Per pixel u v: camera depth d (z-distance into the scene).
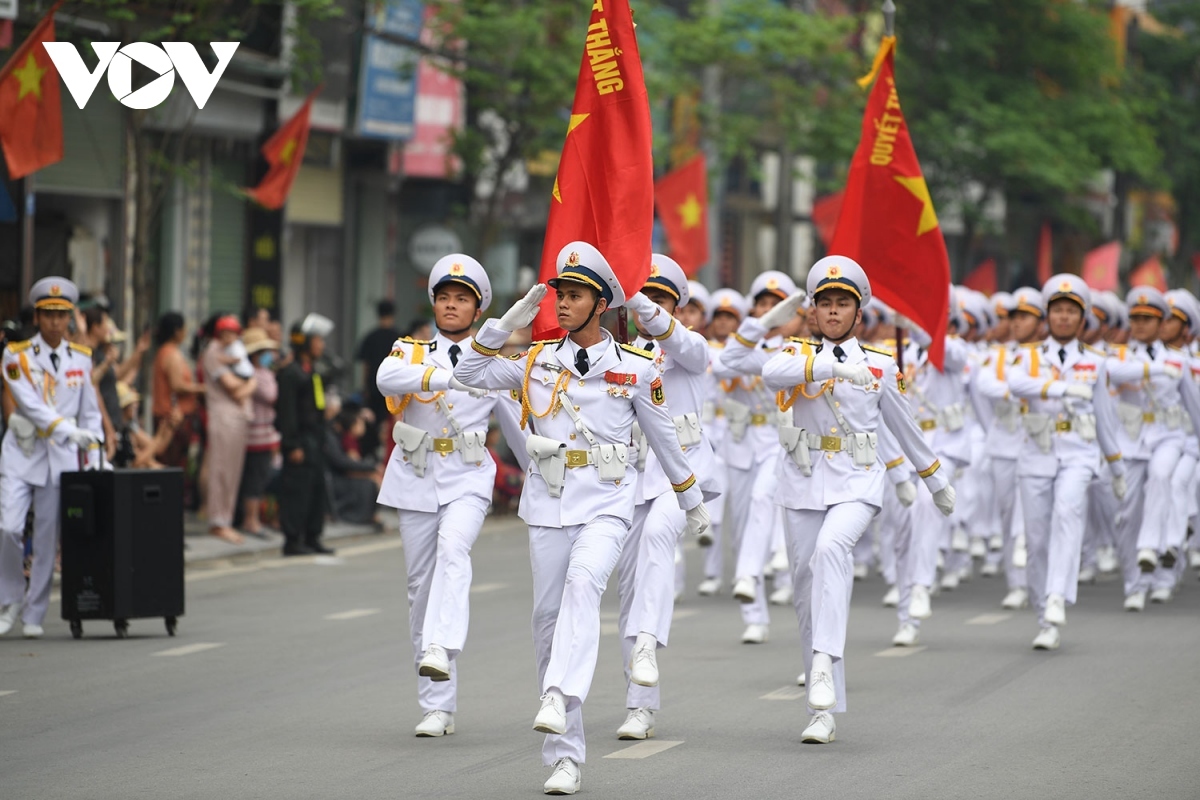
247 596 23.28
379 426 33.62
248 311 34.25
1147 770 13.22
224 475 28.25
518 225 47.50
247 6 35.00
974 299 27.34
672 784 12.68
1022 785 12.70
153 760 13.41
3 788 12.42
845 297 14.69
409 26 40.47
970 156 53.16
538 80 38.44
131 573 19.58
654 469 14.42
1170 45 81.25
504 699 16.16
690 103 48.88
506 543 30.62
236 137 36.50
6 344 20.58
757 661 18.52
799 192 70.50
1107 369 20.84
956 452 24.19
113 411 24.70
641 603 14.10
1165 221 87.75
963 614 22.78
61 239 32.03
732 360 15.85
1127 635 20.72
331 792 12.30
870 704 16.05
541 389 12.78
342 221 41.62
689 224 38.47
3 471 19.83
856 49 54.34
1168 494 23.38
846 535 14.44
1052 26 55.91
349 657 18.48
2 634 20.05
